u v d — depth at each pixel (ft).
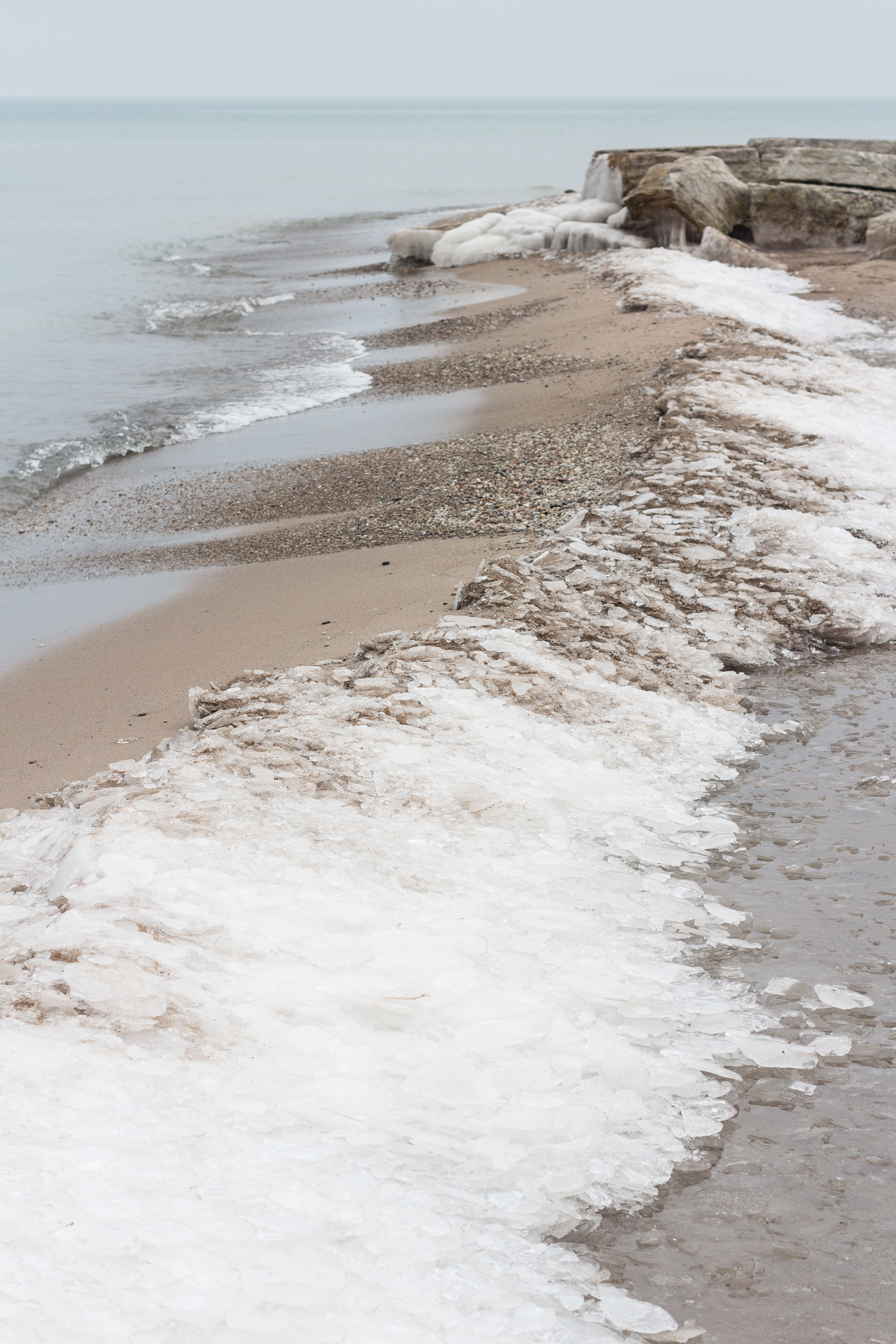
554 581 27.91
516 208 123.24
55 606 32.99
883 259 92.53
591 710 21.45
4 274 109.50
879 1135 11.50
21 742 23.45
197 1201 9.59
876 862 16.85
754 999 13.70
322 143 385.50
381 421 53.31
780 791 19.16
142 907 13.98
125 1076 11.10
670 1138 11.33
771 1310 9.48
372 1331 8.67
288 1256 9.18
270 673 24.38
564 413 49.70
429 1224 9.80
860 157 103.24
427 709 20.75
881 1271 9.89
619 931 14.90
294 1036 12.08
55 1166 9.72
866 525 32.09
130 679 26.50
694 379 47.65
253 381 65.57
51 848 17.06
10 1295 8.34
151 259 123.85
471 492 39.68
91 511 44.01
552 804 18.04
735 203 101.65
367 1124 10.97
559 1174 10.66
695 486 34.40
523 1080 11.78
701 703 22.41
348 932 14.02
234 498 43.60
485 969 13.60
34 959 12.92
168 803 16.75
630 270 85.30
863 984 14.02
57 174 241.35
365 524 37.60
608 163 113.80
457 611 27.37
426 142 383.86
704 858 17.01
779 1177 10.93
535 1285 9.44
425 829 16.80
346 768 18.47
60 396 62.85
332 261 122.42
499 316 77.71
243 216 165.78
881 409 45.50
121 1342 8.16
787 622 26.40
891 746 20.75
